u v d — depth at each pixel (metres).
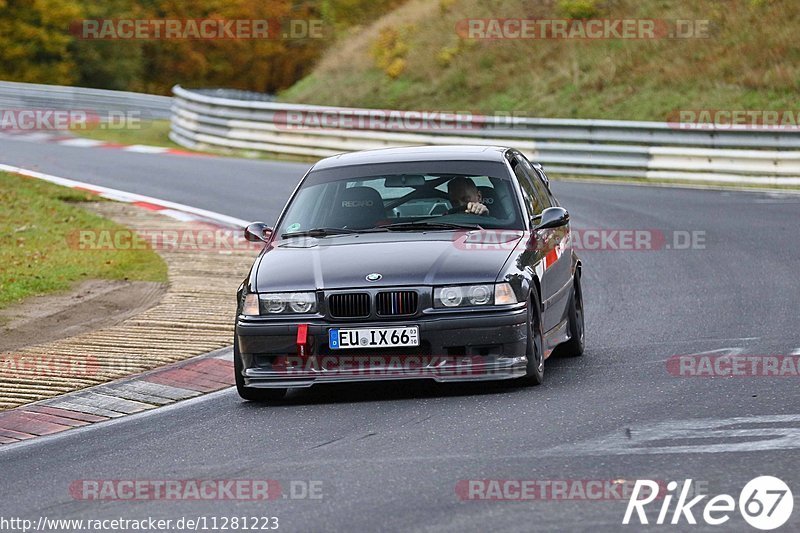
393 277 27.84
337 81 129.00
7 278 47.78
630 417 24.77
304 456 23.17
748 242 54.28
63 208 67.19
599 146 85.38
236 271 50.06
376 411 26.97
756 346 32.81
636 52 109.81
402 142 95.88
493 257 28.59
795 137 77.88
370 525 18.36
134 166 89.81
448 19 128.25
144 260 52.59
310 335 27.81
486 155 32.94
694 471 20.39
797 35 102.94
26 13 185.50
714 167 79.69
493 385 29.22
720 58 104.44
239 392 29.06
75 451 25.39
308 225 31.44
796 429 22.98
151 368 34.00
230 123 108.06
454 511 18.80
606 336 36.50
